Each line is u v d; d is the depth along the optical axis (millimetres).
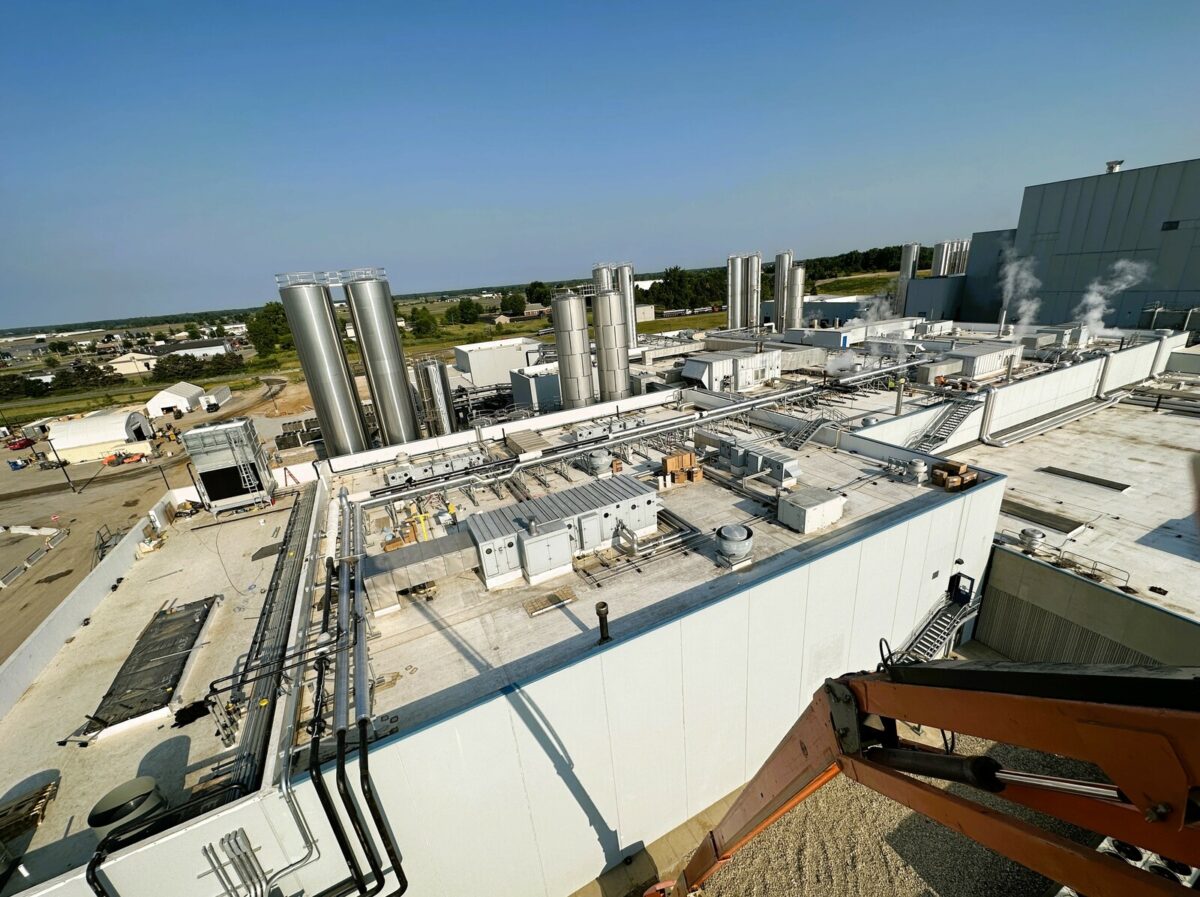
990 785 5348
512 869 15750
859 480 25469
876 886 16891
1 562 40344
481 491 27703
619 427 34344
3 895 10500
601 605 15391
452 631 17297
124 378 130375
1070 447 36750
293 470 31391
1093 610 21609
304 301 32406
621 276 62656
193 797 12336
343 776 11664
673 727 17312
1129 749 3715
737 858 17984
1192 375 48406
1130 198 54250
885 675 6738
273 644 16688
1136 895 3928
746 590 17047
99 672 16859
